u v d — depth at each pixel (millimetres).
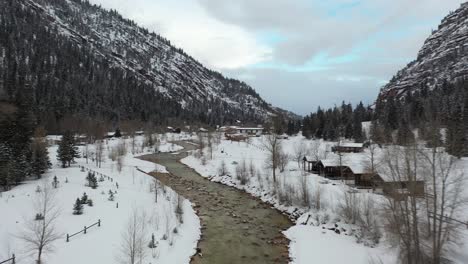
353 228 36469
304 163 71562
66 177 56531
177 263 28609
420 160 33250
